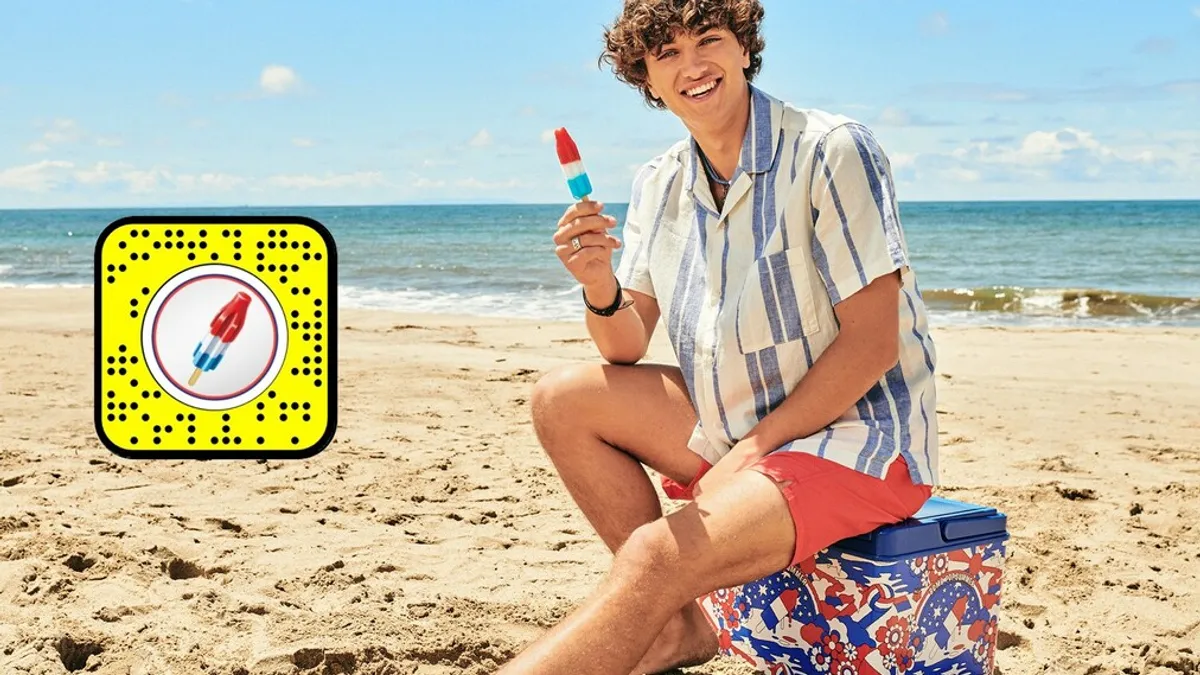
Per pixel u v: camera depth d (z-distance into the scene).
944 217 61.53
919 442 2.42
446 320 12.30
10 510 3.99
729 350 2.48
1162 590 3.41
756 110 2.48
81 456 5.00
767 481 2.21
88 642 2.80
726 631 2.71
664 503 4.48
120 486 4.48
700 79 2.44
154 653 2.73
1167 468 5.21
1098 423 6.41
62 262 29.81
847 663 2.39
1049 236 39.38
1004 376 8.43
